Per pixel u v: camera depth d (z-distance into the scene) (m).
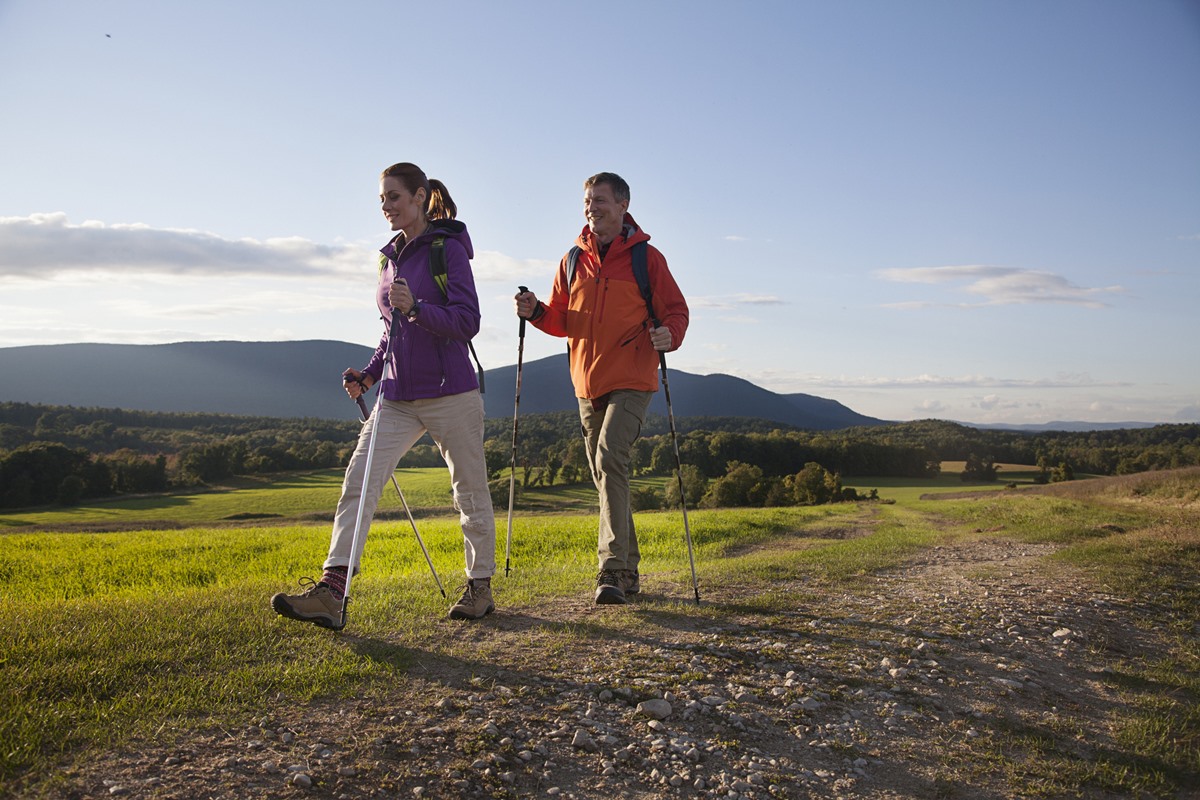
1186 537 8.84
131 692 3.01
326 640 3.78
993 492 68.56
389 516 37.59
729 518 19.39
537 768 2.76
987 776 2.98
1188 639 4.90
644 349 5.03
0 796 2.24
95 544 15.56
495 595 5.16
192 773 2.47
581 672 3.63
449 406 4.17
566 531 14.93
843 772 2.94
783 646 4.19
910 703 3.60
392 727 2.92
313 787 2.47
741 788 2.76
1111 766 3.09
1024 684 3.94
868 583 6.35
